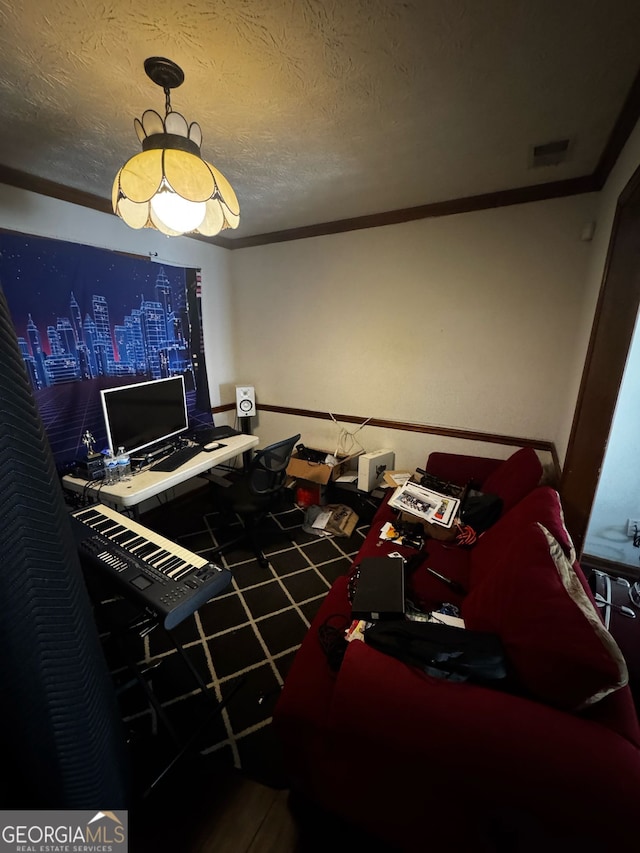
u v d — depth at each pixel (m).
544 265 2.13
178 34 0.96
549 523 1.21
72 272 2.12
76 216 2.13
